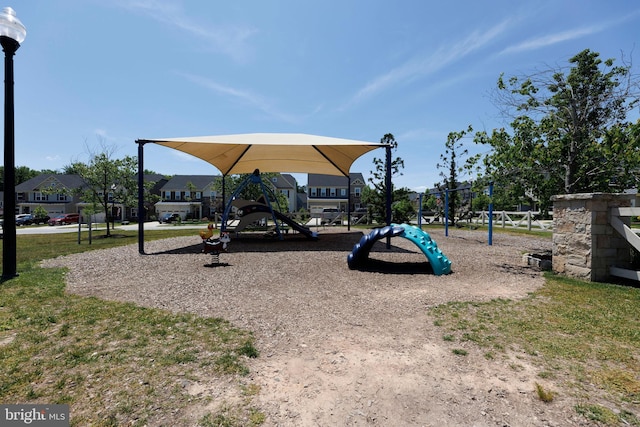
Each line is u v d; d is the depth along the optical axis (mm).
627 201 5441
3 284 5207
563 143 6820
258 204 12781
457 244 10570
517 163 6965
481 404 2104
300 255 8477
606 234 5301
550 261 6410
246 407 2078
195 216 44844
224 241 7207
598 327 3346
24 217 31875
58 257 8141
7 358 2709
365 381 2385
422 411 2041
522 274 5977
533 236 12898
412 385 2330
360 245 6641
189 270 6496
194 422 1930
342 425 1915
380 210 20188
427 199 31797
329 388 2297
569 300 4277
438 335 3203
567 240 5773
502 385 2316
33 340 3064
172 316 3750
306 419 1968
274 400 2156
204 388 2289
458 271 6312
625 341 3012
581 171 6809
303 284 5359
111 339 3102
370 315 3814
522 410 2037
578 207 5543
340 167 15453
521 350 2854
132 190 17656
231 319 3674
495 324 3465
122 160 16531
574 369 2523
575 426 1887
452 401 2137
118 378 2408
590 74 6922
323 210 42406
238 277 5867
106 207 15633
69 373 2477
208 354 2803
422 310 3969
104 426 1887
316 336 3205
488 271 6270
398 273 6203
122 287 5109
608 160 6293
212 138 9906
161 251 9164
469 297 4500
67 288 5016
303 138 10781
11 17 5551
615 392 2219
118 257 8109
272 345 3000
